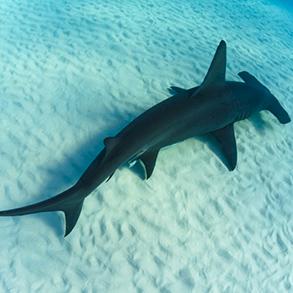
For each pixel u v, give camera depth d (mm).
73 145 3211
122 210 2855
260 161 3688
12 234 2549
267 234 3115
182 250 2789
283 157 3836
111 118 3537
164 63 4562
